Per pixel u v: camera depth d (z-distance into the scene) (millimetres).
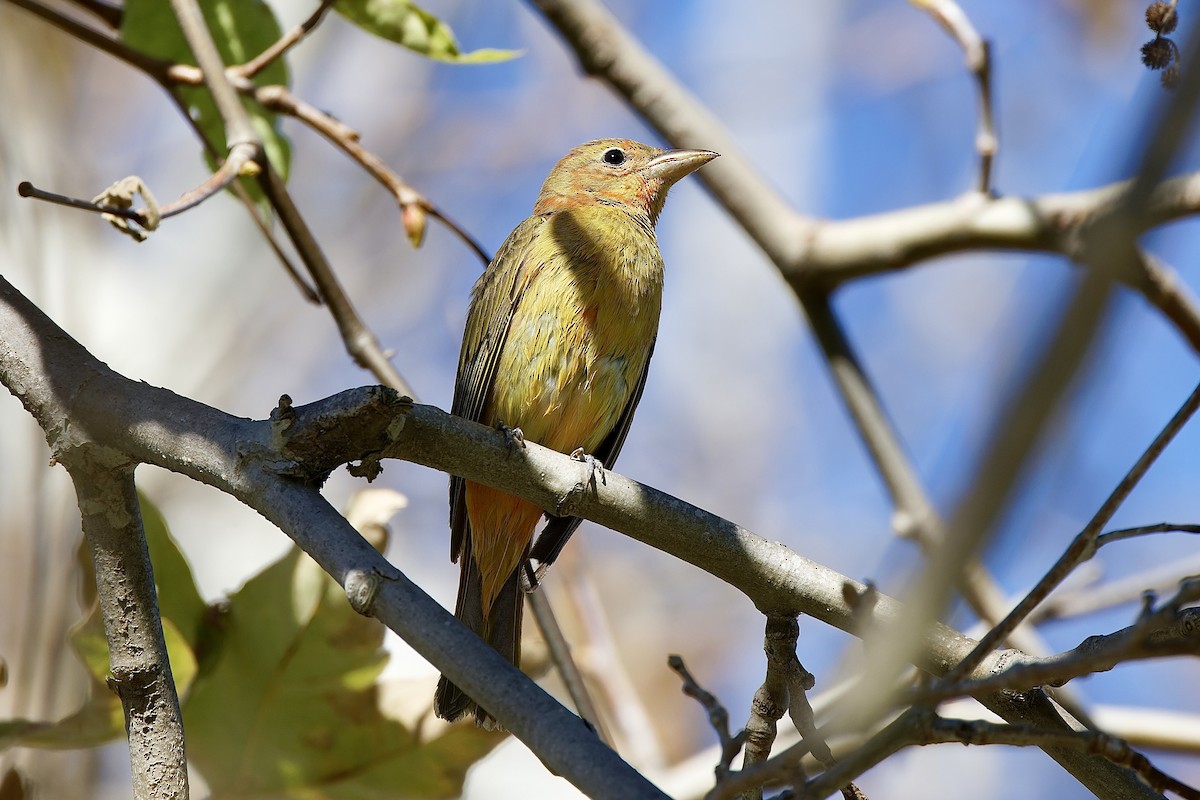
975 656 4730
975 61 10797
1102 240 2547
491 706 4848
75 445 6012
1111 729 9820
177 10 7984
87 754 9031
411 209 9047
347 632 7090
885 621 6375
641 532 6867
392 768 7223
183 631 7152
